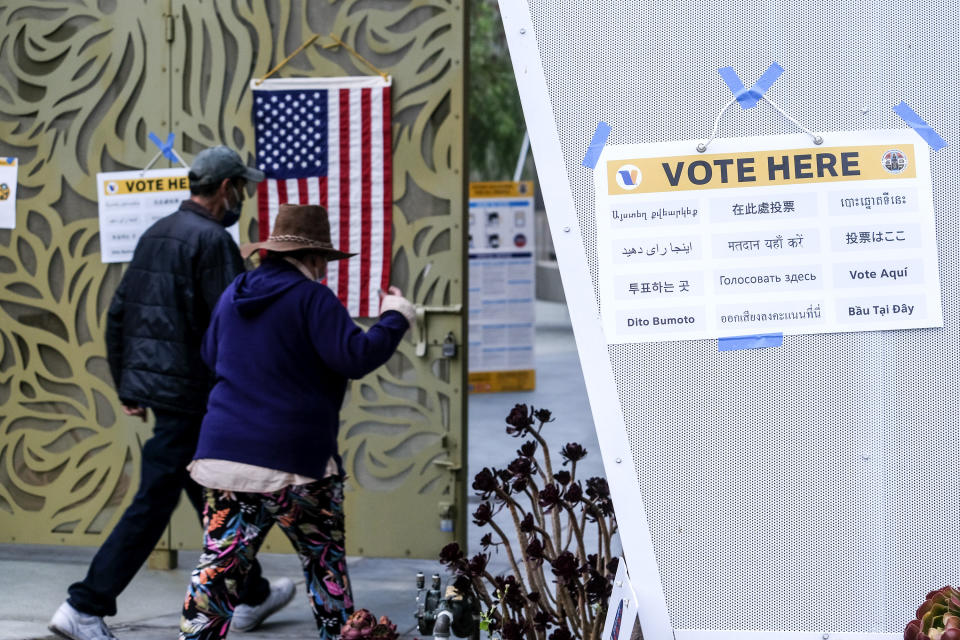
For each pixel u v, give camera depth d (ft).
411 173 19.58
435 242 19.60
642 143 8.73
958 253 8.59
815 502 8.62
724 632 8.68
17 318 21.01
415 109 19.56
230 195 16.74
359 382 19.89
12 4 20.65
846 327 8.59
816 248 8.62
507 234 45.39
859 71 8.63
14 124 20.77
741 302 8.65
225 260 16.01
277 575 20.35
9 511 21.06
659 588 8.68
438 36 19.38
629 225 8.71
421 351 19.58
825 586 8.61
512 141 72.28
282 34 19.80
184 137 20.30
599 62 8.72
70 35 20.53
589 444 34.83
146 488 15.80
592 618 11.60
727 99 8.69
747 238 8.65
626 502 8.72
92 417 20.88
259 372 12.67
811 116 8.66
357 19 19.60
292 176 19.83
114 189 20.54
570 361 58.85
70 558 21.54
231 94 20.06
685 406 8.68
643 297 8.68
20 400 21.02
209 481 12.60
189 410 15.96
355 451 19.93
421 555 19.79
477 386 46.01
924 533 8.55
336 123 19.70
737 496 8.66
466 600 11.08
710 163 8.68
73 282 20.84
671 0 8.71
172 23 20.17
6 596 18.58
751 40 8.68
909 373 8.57
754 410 8.64
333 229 19.75
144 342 16.07
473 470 30.45
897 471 8.57
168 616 17.69
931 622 7.64
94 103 20.51
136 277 16.28
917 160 8.60
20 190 20.85
